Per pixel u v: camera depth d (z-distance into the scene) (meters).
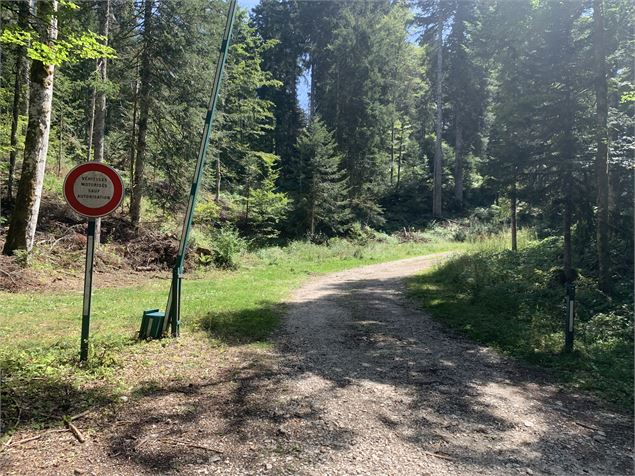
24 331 7.04
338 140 33.53
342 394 5.02
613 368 6.29
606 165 10.84
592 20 11.72
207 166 19.92
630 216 11.45
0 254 12.29
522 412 4.77
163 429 3.92
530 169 13.20
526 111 12.35
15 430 3.68
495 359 6.79
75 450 3.48
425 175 41.94
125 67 17.09
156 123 17.98
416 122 45.91
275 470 3.34
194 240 18.78
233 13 6.96
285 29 41.72
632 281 10.92
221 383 5.18
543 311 9.53
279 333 7.78
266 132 39.72
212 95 6.98
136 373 5.30
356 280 15.70
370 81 33.44
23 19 6.46
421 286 13.43
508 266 14.62
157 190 19.22
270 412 4.41
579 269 12.45
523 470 3.55
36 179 12.48
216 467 3.34
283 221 29.55
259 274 17.02
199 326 7.76
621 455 3.88
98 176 5.38
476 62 16.66
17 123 16.30
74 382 4.81
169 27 16.81
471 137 40.19
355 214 32.56
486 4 15.55
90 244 5.42
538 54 12.33
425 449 3.82
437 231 33.97
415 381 5.63
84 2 15.07
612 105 13.05
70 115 26.52
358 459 3.57
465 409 4.77
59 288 11.50
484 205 39.97
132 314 8.59
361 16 36.09
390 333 8.13
